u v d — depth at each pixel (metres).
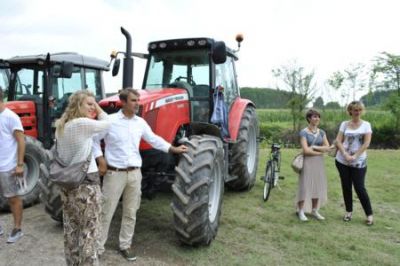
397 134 16.02
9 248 4.05
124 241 3.81
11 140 4.16
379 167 9.13
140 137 3.79
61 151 2.97
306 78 17.52
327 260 3.94
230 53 5.97
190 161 3.86
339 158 5.15
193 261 3.79
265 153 11.76
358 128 5.00
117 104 4.17
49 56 6.25
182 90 4.95
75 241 3.05
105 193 3.68
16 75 6.79
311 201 5.14
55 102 6.72
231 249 4.11
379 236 4.64
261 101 23.48
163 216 5.05
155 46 5.35
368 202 5.00
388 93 17.64
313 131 5.21
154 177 4.48
